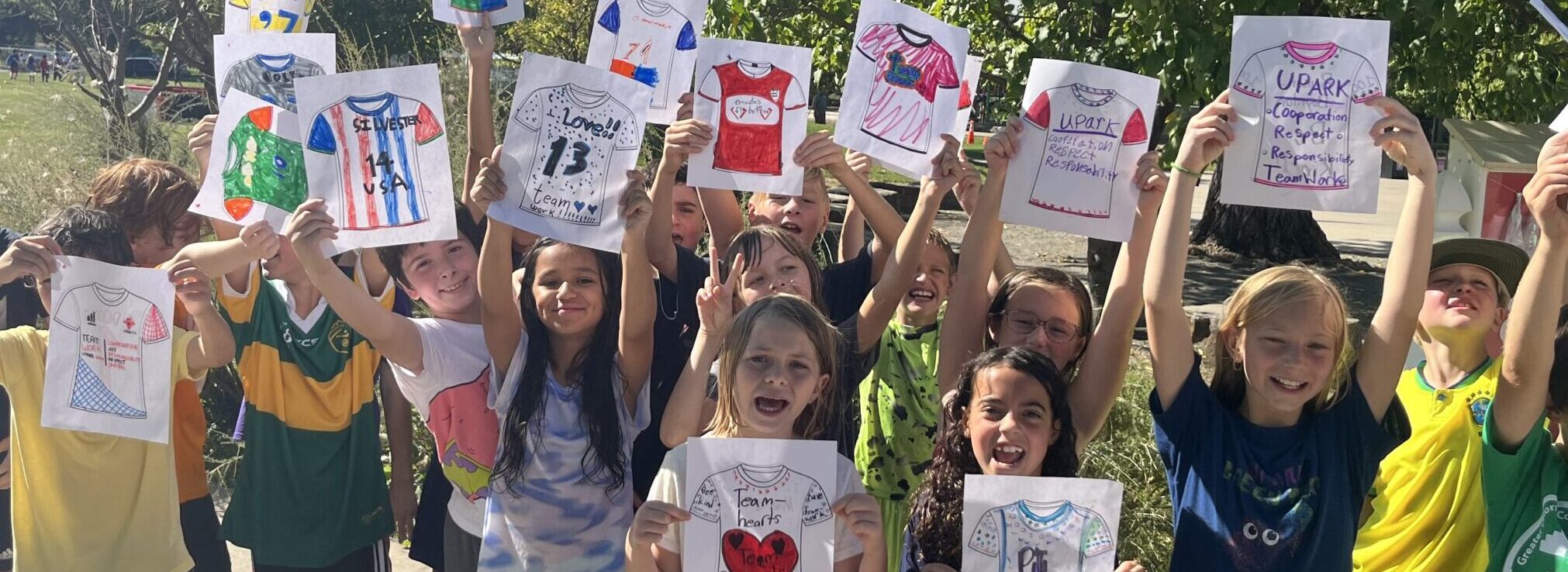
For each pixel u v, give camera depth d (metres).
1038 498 2.51
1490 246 3.18
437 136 3.06
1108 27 7.95
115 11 10.09
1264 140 2.81
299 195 3.17
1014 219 3.15
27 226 7.26
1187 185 2.76
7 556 3.55
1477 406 3.14
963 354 3.22
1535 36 8.62
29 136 8.56
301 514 3.56
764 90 3.42
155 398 3.10
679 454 2.71
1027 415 2.71
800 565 2.55
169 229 3.66
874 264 3.98
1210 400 2.76
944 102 3.38
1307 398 2.63
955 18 9.30
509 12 3.69
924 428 3.86
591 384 3.04
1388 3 6.39
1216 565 2.63
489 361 3.26
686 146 3.44
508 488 3.04
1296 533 2.61
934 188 3.39
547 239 3.13
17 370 3.25
